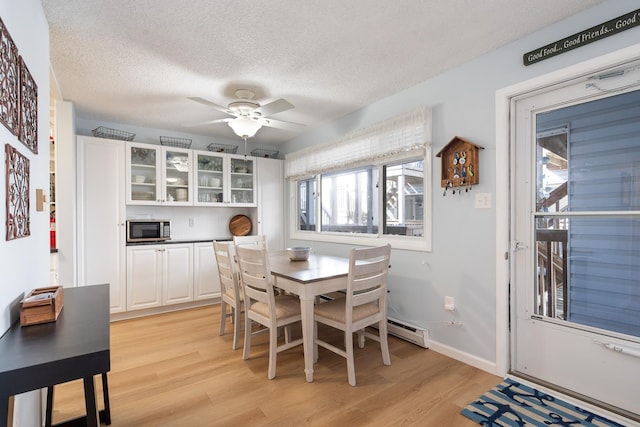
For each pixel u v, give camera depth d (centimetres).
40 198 154
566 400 187
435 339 260
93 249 334
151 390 201
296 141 453
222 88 279
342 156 355
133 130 392
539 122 209
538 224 210
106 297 160
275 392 199
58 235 308
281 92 291
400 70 250
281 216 473
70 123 308
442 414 176
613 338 179
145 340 285
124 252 350
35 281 148
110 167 346
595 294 187
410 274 281
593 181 187
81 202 329
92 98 301
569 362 196
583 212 191
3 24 103
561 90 197
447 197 252
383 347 234
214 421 171
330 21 187
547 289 206
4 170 106
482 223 229
